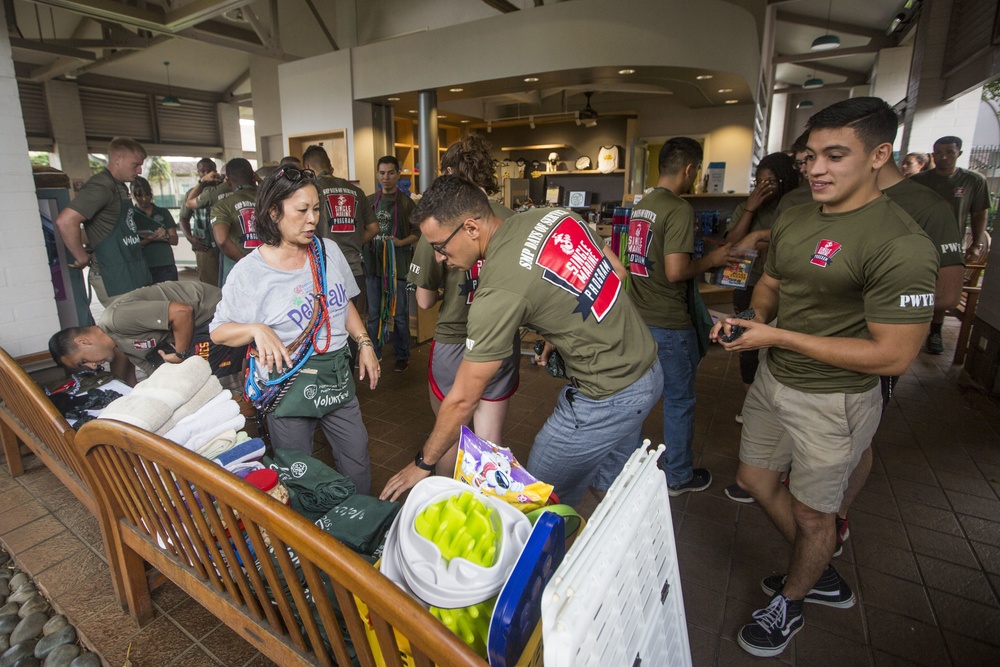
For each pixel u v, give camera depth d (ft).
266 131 34.68
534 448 5.32
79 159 39.60
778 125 63.21
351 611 3.12
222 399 5.67
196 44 38.01
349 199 11.38
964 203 14.06
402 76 21.67
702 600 5.98
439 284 7.04
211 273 18.56
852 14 35.55
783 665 5.14
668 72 18.95
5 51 9.11
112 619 5.63
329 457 9.23
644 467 3.62
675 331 7.34
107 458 4.67
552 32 18.37
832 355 4.49
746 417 5.58
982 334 12.09
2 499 7.68
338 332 6.02
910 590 6.07
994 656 5.20
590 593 2.59
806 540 5.12
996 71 17.35
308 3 26.96
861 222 4.38
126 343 7.89
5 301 9.48
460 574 3.17
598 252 4.81
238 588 4.26
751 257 7.15
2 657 5.34
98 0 15.55
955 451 9.17
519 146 30.27
